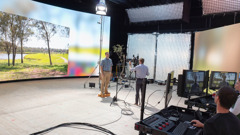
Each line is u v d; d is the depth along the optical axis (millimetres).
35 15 7898
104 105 4613
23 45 7578
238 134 1233
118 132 3018
